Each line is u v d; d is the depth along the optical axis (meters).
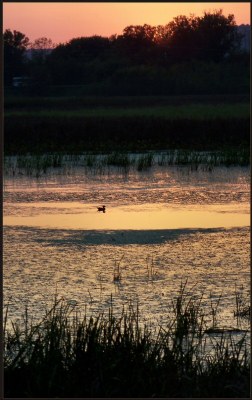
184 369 24.89
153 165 91.38
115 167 89.94
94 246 47.62
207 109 191.75
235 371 24.77
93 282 38.53
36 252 45.72
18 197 68.44
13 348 26.70
